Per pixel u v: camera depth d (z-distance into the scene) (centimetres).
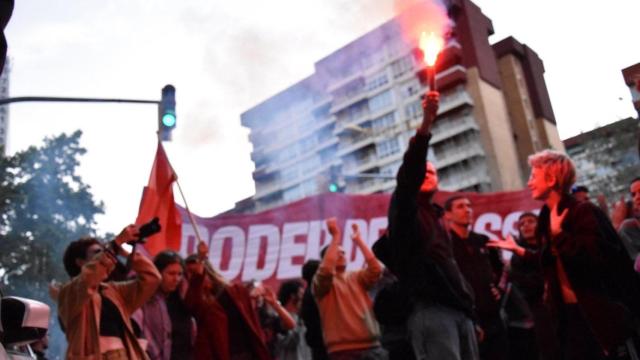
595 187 3369
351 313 613
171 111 979
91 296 399
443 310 396
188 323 592
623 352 346
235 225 1124
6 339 262
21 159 3020
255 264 1108
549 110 5962
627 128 3309
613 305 342
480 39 5259
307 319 678
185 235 1109
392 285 449
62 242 3014
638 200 585
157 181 772
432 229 416
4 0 171
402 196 397
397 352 591
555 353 562
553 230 380
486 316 524
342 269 643
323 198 1122
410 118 5488
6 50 171
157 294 571
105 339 417
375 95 5731
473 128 5003
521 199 1105
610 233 364
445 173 5200
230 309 561
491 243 467
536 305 585
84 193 3159
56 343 2539
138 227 420
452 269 408
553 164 390
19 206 2981
